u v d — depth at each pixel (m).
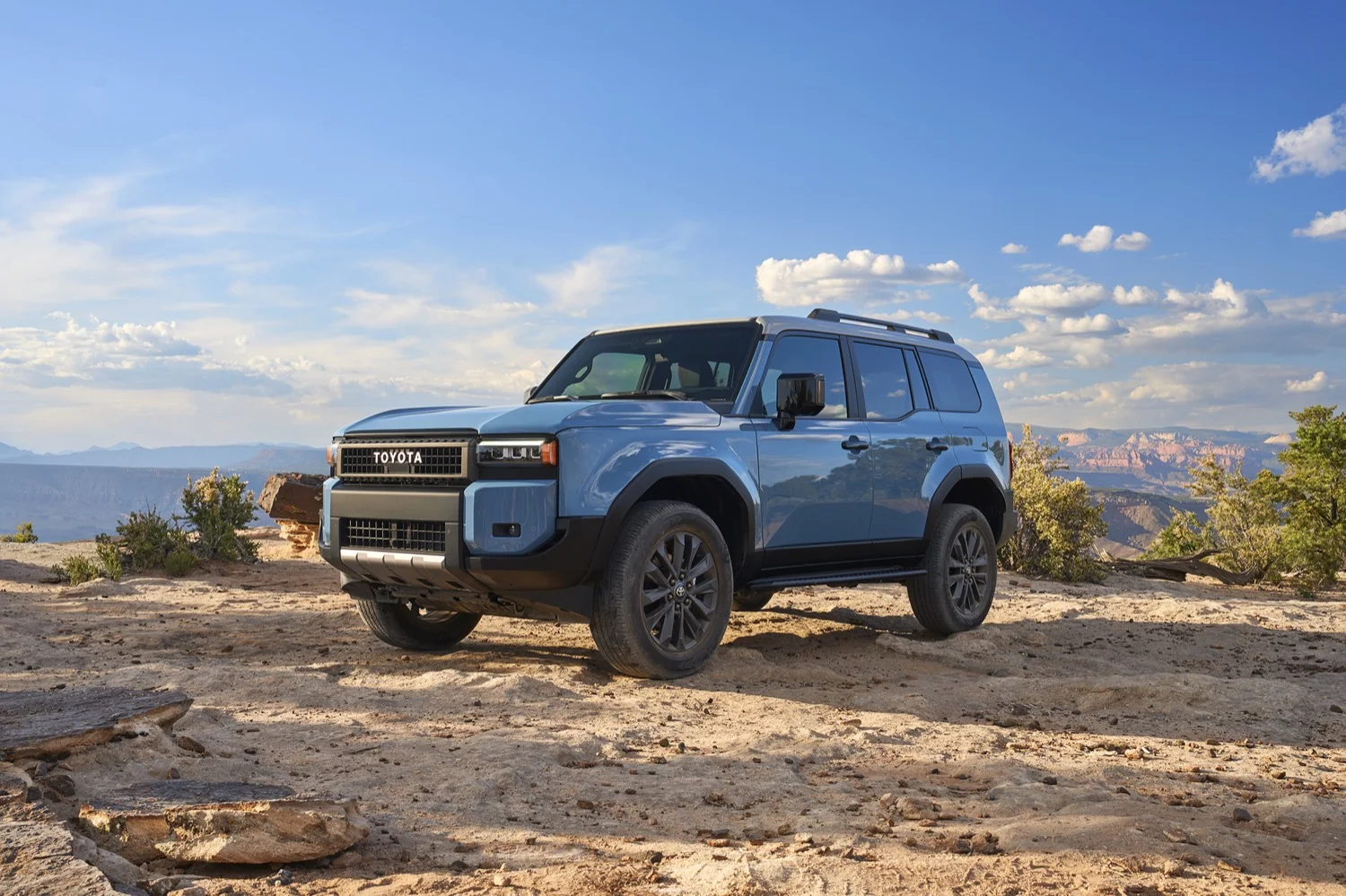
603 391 6.95
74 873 2.41
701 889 2.65
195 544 13.09
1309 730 5.34
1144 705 5.82
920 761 4.30
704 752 4.32
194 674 5.56
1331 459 21.52
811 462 6.73
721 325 6.92
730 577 6.25
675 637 6.06
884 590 10.91
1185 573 15.90
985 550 8.20
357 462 6.15
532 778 3.80
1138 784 3.98
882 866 2.84
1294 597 14.09
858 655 7.27
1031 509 13.69
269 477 16.02
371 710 4.90
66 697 4.14
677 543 5.98
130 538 12.32
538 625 8.06
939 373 8.22
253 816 2.79
